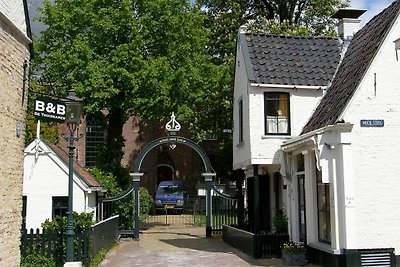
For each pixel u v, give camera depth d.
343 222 12.64
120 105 24.28
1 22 9.37
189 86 25.44
